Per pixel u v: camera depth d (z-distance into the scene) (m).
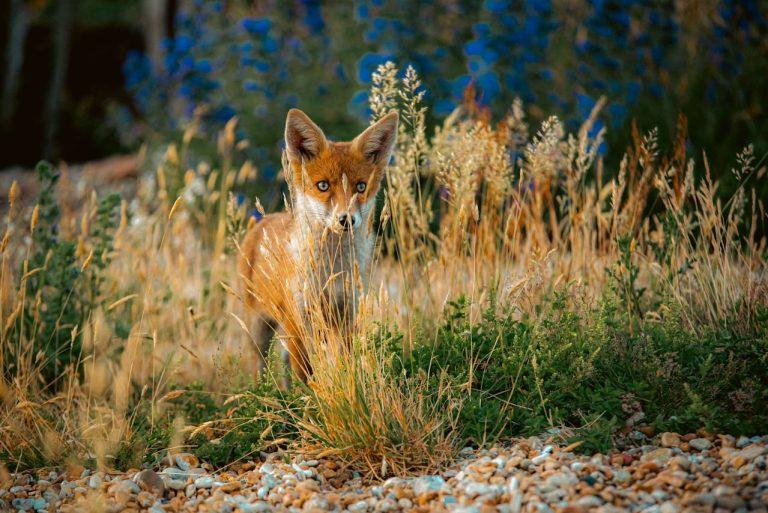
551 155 10.66
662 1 15.73
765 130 14.43
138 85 20.36
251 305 10.45
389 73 9.75
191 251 12.83
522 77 15.61
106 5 38.59
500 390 8.83
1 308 9.68
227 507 7.18
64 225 11.91
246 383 9.61
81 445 8.70
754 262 10.41
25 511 7.40
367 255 9.87
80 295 10.63
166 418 9.38
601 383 8.70
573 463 7.27
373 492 7.37
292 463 8.12
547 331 8.87
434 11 16.98
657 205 13.19
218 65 18.56
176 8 30.88
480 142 9.72
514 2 16.16
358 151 9.74
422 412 8.19
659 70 15.76
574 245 10.40
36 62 36.78
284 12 18.62
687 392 7.83
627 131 14.91
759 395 7.83
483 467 7.43
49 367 10.37
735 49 15.22
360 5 17.08
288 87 17.59
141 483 7.69
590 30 15.73
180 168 16.38
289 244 9.59
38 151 35.16
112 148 33.50
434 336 9.53
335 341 8.48
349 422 8.08
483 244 10.46
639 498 6.53
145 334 9.34
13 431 8.76
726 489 6.28
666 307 9.05
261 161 16.88
